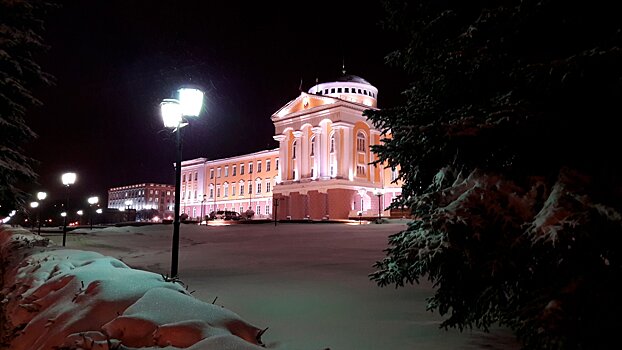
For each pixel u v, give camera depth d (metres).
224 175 83.56
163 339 3.16
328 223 43.91
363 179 58.91
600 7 4.01
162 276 4.92
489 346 4.88
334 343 4.98
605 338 3.26
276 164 74.38
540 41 4.38
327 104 58.97
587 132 3.94
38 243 10.67
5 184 14.51
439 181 4.62
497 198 3.97
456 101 5.06
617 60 3.38
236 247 20.89
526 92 4.16
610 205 3.34
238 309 6.85
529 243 3.64
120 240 26.09
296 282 9.62
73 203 90.31
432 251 3.90
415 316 6.32
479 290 4.30
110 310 3.83
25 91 14.55
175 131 8.43
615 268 3.35
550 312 3.26
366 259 14.49
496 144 4.11
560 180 3.66
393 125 5.65
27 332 4.33
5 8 14.41
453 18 5.14
